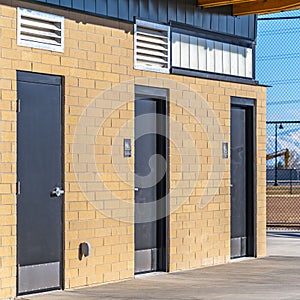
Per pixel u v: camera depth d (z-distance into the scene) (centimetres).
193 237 1369
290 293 1098
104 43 1202
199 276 1280
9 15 1056
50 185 1119
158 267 1324
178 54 1348
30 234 1088
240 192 1512
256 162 1525
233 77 1470
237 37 1482
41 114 1105
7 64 1052
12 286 1052
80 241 1159
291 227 2212
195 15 1384
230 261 1459
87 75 1173
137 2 1265
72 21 1149
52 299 1057
